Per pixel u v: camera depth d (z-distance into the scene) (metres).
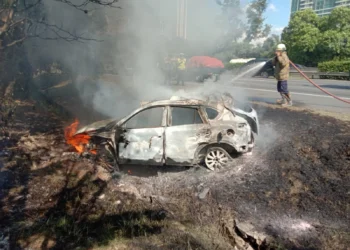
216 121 4.18
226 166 4.23
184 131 4.15
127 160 4.21
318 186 3.73
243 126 4.20
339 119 6.03
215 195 3.70
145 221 3.19
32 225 3.04
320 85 13.18
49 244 2.79
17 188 3.69
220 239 3.07
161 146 4.15
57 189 3.72
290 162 4.32
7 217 3.15
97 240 2.87
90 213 3.31
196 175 4.18
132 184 4.02
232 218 3.32
